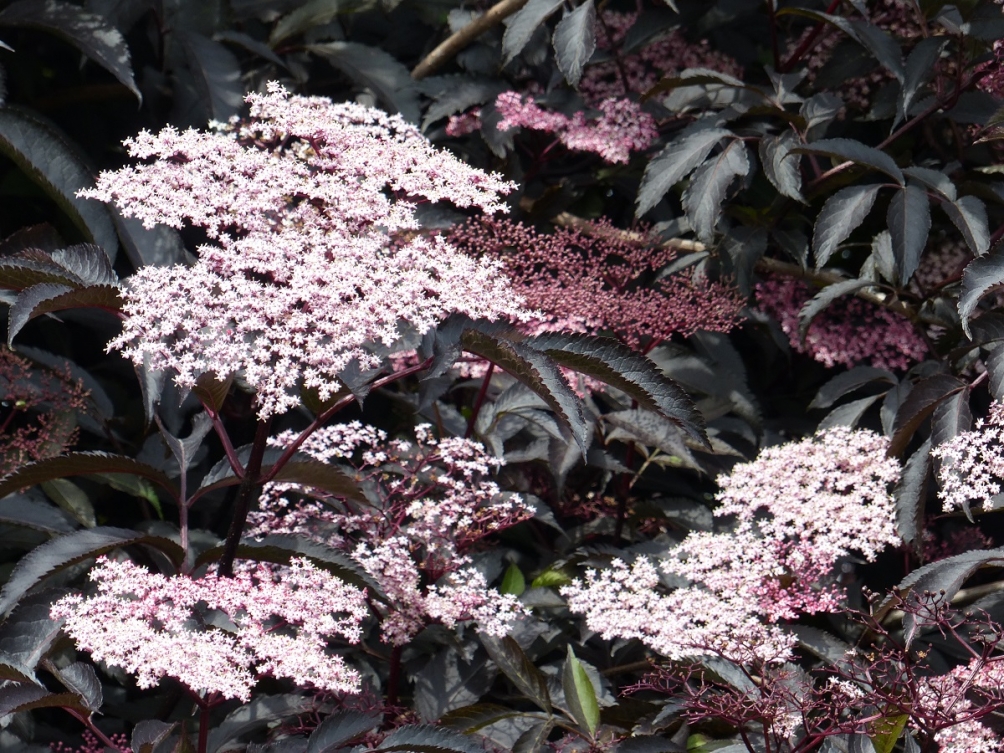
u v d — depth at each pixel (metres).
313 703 2.10
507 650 2.13
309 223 2.02
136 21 2.36
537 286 2.24
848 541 2.14
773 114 2.30
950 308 2.33
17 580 2.00
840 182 2.33
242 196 2.01
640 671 2.21
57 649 2.05
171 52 2.34
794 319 2.35
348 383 1.98
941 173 2.23
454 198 2.05
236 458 2.03
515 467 2.29
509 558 2.28
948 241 2.37
